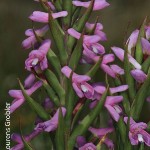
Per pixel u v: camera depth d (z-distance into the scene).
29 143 0.38
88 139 0.38
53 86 0.37
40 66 0.36
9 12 1.55
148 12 1.59
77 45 0.36
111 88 0.37
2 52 1.21
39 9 1.66
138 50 0.38
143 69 0.38
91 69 0.36
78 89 0.36
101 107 0.37
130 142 0.37
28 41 0.37
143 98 0.38
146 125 0.37
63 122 0.36
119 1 1.63
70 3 0.38
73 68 0.36
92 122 0.37
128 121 0.37
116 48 0.38
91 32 0.37
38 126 0.36
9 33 1.39
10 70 1.04
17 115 0.65
